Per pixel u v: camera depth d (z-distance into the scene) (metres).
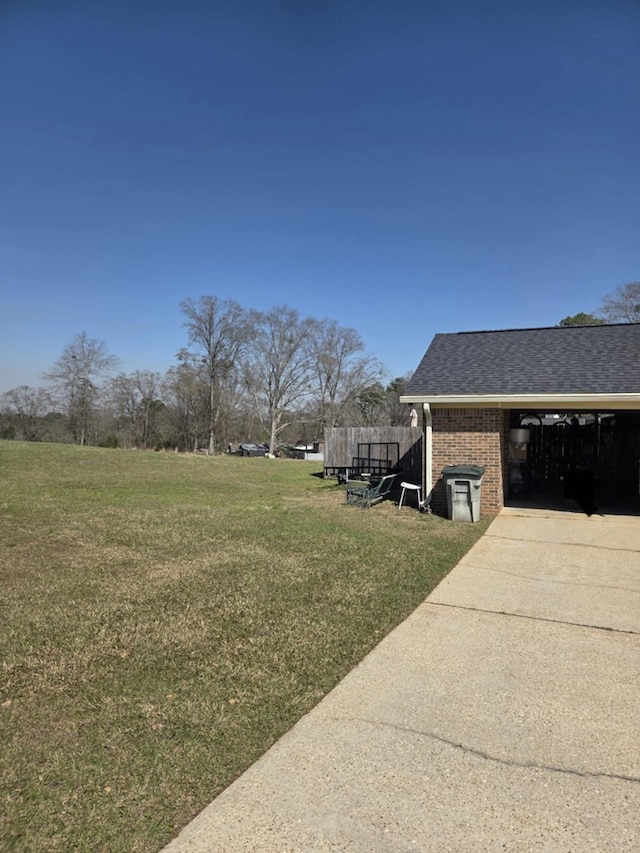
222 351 52.50
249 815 2.23
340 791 2.39
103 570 6.08
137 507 10.66
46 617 4.55
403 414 55.41
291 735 2.85
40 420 47.00
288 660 3.78
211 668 3.63
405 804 2.31
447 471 9.61
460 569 6.37
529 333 12.73
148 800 2.31
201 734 2.83
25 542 7.41
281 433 59.34
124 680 3.43
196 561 6.50
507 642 4.18
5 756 2.60
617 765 2.61
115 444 44.28
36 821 2.16
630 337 11.52
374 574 6.01
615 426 15.54
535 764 2.61
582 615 4.80
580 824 2.19
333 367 55.78
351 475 16.97
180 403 53.16
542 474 16.22
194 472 18.81
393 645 4.11
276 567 6.25
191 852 2.02
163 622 4.47
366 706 3.18
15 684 3.36
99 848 2.03
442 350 12.48
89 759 2.58
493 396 9.94
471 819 2.22
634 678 3.57
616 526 9.10
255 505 11.25
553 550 7.36
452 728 2.94
